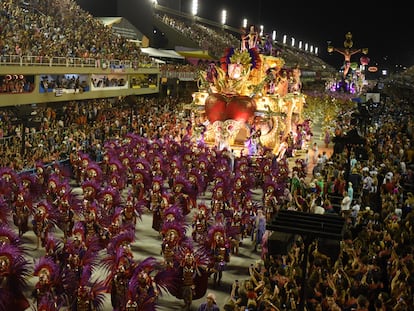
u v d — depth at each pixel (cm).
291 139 4125
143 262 1392
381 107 6631
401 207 2197
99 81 4981
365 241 1698
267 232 1884
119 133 4006
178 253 1603
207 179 2942
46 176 2480
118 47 5650
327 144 4722
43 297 1316
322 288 1332
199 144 3422
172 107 5747
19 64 3766
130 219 2053
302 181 2659
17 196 2052
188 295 1525
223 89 3859
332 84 9931
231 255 2033
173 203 2178
